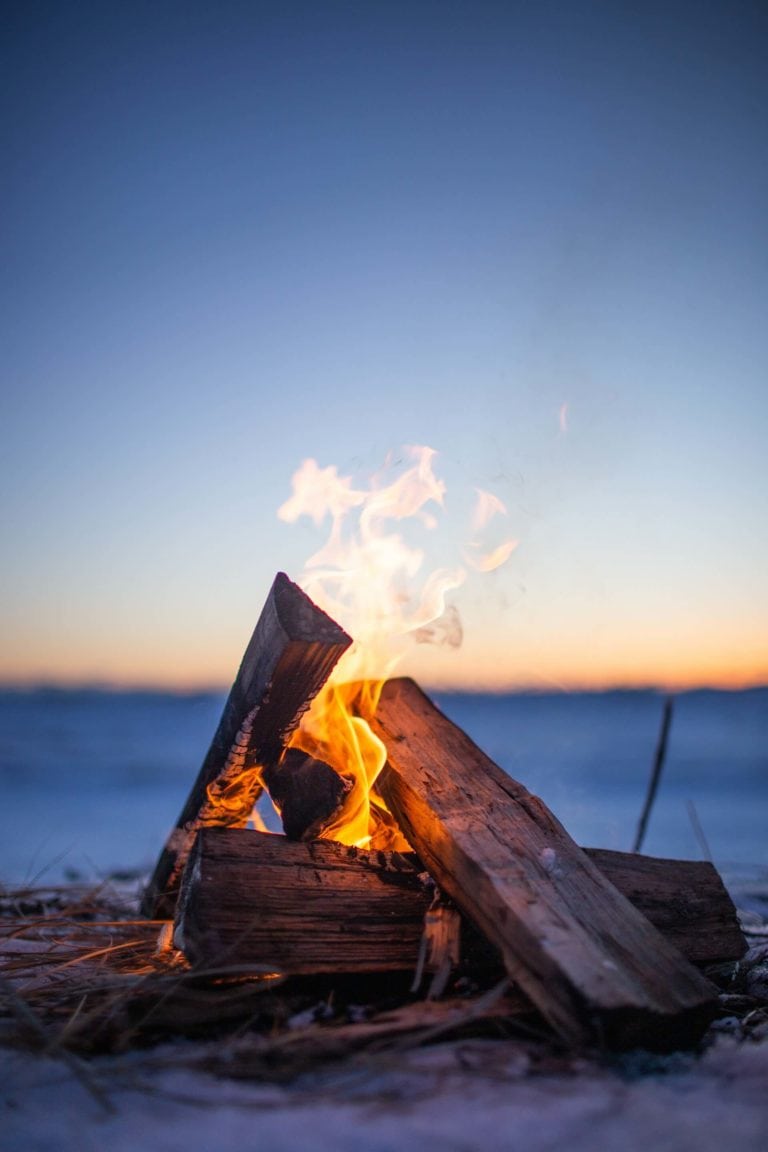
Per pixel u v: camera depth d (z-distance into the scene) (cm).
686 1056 226
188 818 344
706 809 1295
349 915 268
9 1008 257
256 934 257
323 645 265
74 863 837
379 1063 213
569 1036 223
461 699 2494
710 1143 175
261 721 287
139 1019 240
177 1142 176
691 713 2273
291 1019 246
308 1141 176
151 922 346
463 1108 191
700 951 297
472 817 279
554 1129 181
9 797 1541
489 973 270
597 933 245
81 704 2675
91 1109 192
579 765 1798
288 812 291
